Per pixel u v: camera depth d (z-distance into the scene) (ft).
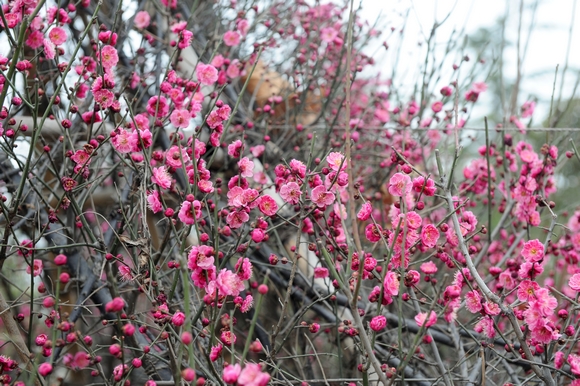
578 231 11.12
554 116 13.76
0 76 8.26
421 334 6.26
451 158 16.01
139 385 9.37
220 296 6.77
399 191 7.27
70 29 13.33
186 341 5.33
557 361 7.12
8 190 10.77
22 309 13.23
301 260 12.02
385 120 14.51
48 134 11.73
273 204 7.37
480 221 15.01
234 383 5.49
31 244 8.26
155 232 12.19
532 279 7.29
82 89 9.43
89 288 9.26
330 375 12.19
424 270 7.70
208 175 7.61
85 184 8.23
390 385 6.08
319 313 10.82
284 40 16.55
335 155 7.59
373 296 7.13
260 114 13.96
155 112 8.37
